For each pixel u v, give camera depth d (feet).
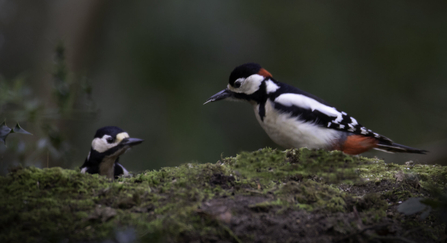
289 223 12.23
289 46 48.49
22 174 14.23
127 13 47.11
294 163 15.48
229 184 14.48
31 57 47.39
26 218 12.14
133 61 45.68
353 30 50.42
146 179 14.93
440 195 12.83
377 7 51.03
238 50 46.14
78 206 12.86
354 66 48.57
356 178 13.65
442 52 47.39
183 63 44.98
